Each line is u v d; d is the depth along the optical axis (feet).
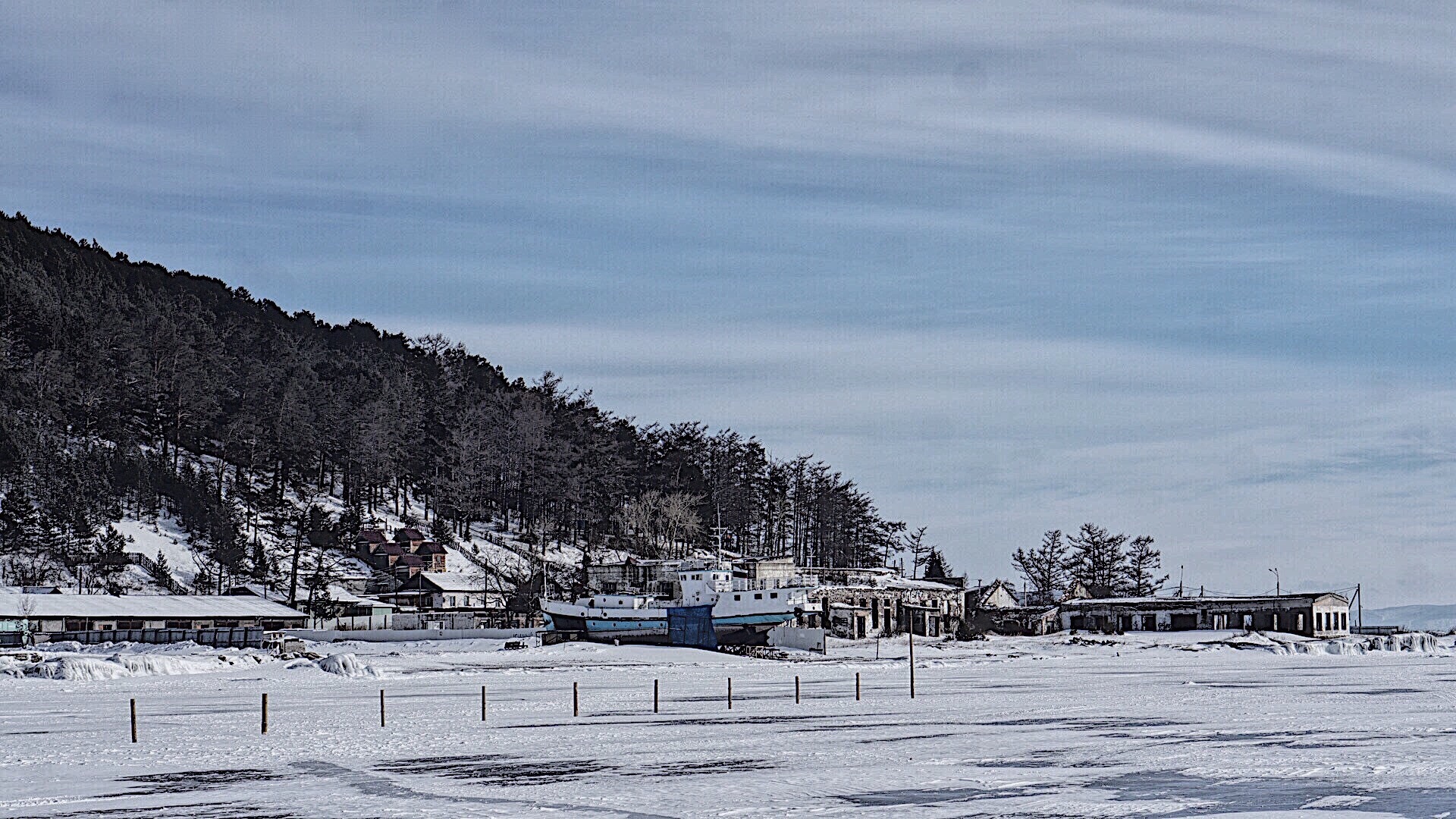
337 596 627.05
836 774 141.08
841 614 527.40
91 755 160.86
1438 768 139.85
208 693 272.51
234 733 186.39
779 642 474.49
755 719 207.51
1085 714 213.87
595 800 124.06
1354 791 124.98
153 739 178.60
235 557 625.82
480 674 343.87
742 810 117.80
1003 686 292.20
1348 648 485.15
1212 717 206.18
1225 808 116.37
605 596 491.31
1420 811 113.50
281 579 624.59
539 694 268.00
